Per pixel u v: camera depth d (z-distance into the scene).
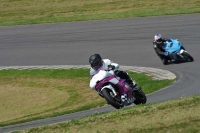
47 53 81.25
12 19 107.94
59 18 102.81
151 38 80.44
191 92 45.72
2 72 74.19
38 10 112.12
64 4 113.62
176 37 78.94
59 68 71.75
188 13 93.12
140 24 89.69
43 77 68.19
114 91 35.25
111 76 35.44
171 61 66.25
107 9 105.81
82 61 74.38
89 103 51.06
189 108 28.42
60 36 89.44
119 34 85.06
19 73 72.31
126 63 69.81
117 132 25.80
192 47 72.12
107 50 77.75
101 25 92.88
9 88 64.69
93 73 36.25
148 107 30.45
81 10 107.81
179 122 25.84
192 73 56.56
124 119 28.20
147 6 104.00
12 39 91.81
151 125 26.05
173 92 47.16
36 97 58.41
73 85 61.53
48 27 96.88
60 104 53.00
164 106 29.91
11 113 52.66
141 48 76.12
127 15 97.88
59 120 40.31
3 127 41.47
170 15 93.50
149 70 63.09
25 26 99.94
